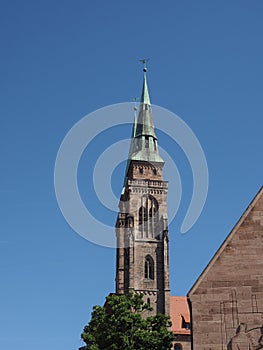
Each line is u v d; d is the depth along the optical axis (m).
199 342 31.78
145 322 57.75
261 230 33.53
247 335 31.50
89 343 57.44
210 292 32.78
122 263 130.25
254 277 32.62
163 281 125.69
